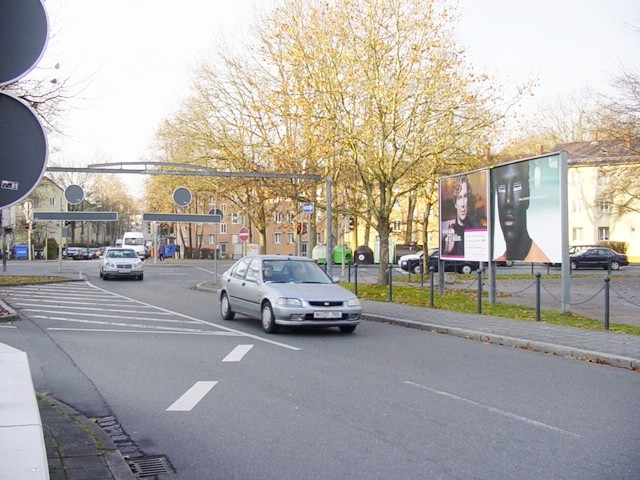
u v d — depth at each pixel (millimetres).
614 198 40344
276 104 26328
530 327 13836
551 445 5801
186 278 36344
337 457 5441
